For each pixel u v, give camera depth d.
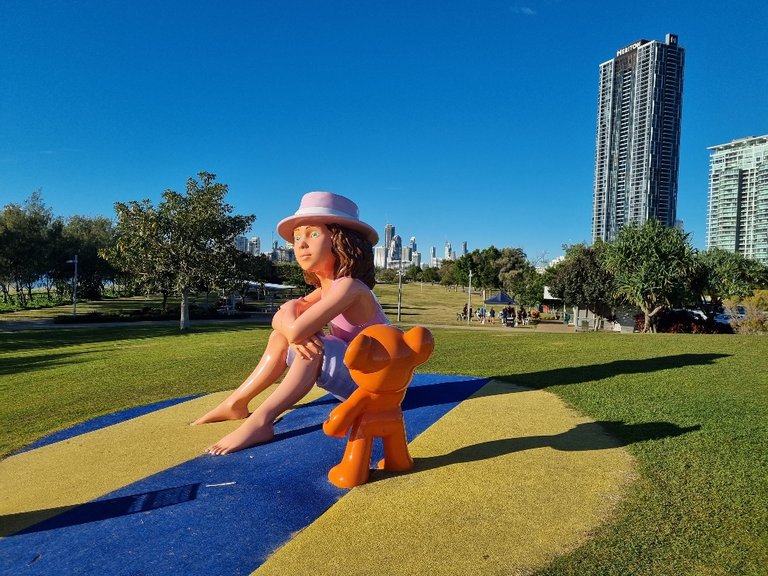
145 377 9.91
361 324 5.68
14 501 4.24
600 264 25.81
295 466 4.74
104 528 3.69
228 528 3.62
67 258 42.47
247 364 11.20
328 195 5.56
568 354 10.84
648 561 3.03
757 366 8.74
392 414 4.45
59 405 7.75
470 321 32.59
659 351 10.74
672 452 4.74
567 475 4.35
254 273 27.28
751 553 3.08
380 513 3.77
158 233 23.30
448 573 2.99
